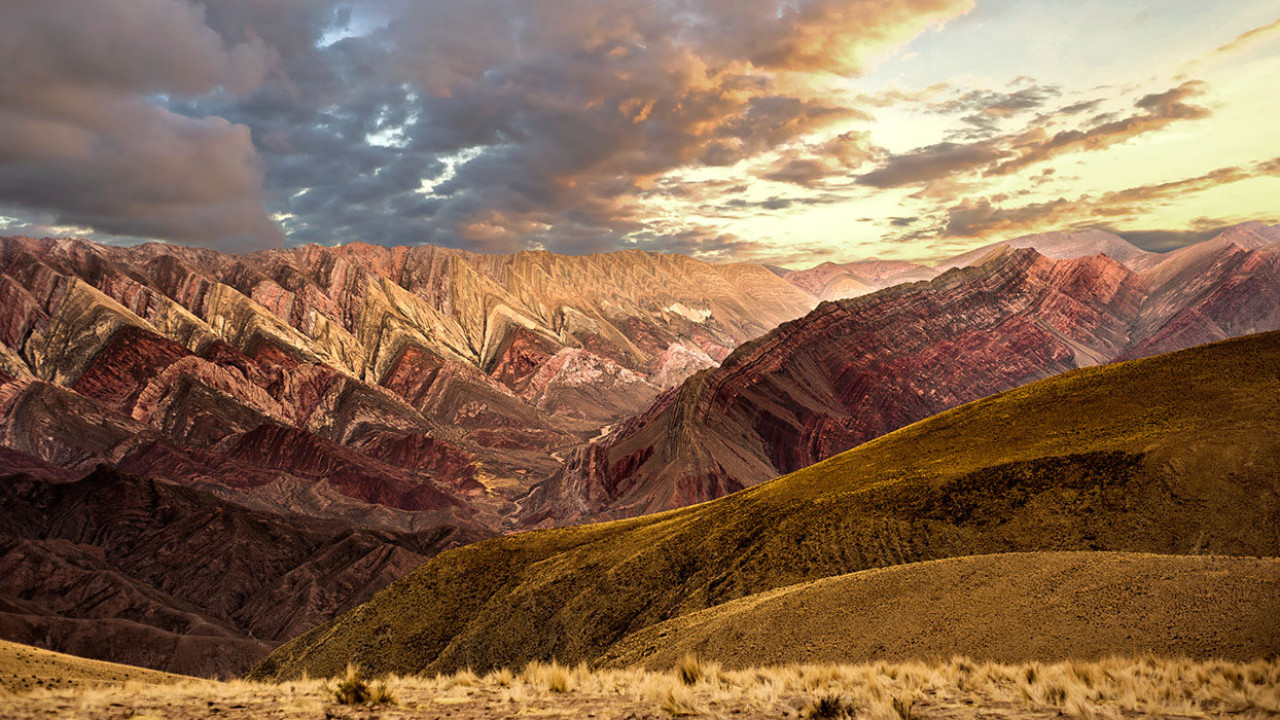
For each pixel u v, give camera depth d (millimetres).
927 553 57000
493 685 22984
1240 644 26062
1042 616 32250
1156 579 31953
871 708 17625
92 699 18203
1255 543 46969
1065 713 17812
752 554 65375
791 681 22828
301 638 92750
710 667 25125
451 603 84250
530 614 72500
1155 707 17688
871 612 38719
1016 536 55000
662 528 80000
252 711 17484
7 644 37312
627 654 51594
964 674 23500
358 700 18844
